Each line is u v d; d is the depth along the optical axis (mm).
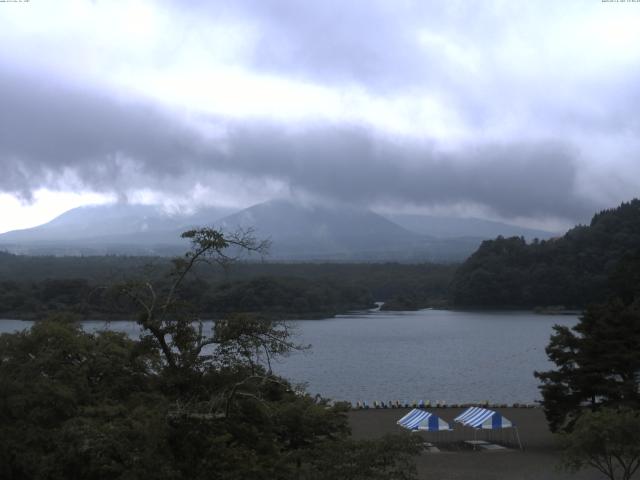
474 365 102750
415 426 42250
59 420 22250
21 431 20781
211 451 19344
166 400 20250
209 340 21500
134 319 22359
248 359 21859
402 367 99812
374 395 75188
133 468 17797
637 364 42438
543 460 40344
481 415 44344
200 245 21203
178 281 21922
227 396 20125
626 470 30266
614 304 44031
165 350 21719
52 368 24766
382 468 19953
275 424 24125
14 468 20266
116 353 26109
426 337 147125
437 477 36438
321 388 80438
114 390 24594
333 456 19016
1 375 23078
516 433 46094
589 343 42469
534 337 145250
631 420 28906
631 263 88750
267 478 19281
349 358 110938
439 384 84062
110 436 18875
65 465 19328
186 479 19016
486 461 40188
